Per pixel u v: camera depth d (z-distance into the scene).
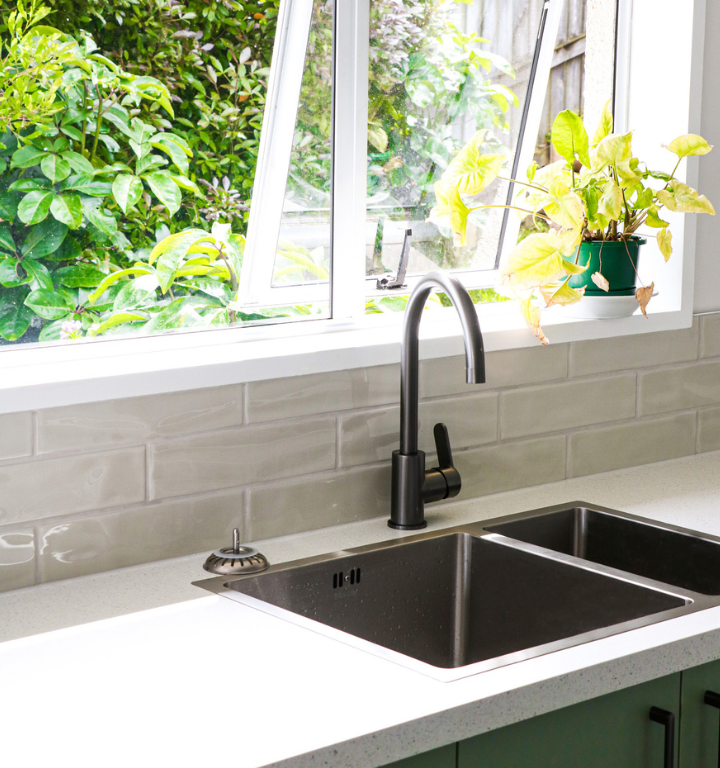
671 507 1.66
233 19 1.87
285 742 0.84
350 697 0.93
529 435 1.79
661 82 2.00
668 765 1.08
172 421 1.37
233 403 1.43
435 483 1.55
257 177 1.97
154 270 1.95
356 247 1.72
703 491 1.77
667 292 2.01
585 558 1.66
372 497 1.60
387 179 2.04
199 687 0.96
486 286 2.21
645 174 1.77
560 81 2.30
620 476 1.89
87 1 1.71
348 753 0.85
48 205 1.78
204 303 2.03
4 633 1.11
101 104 1.81
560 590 1.38
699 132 1.98
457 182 1.72
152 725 0.88
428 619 1.49
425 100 2.05
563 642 1.08
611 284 1.83
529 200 1.79
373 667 1.01
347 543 1.47
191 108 1.91
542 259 1.66
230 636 1.10
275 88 1.91
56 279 1.84
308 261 2.07
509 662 1.02
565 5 2.25
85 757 0.82
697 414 2.06
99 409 1.30
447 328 1.73
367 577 1.42
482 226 2.21
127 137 1.86
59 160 1.78
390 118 2.01
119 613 1.17
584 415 1.87
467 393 1.70
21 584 1.27
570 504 1.68
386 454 1.62
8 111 1.70
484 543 1.48
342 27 1.64
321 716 0.89
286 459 1.50
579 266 1.74
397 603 1.45
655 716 1.09
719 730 1.18
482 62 2.10
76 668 1.01
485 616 1.48
